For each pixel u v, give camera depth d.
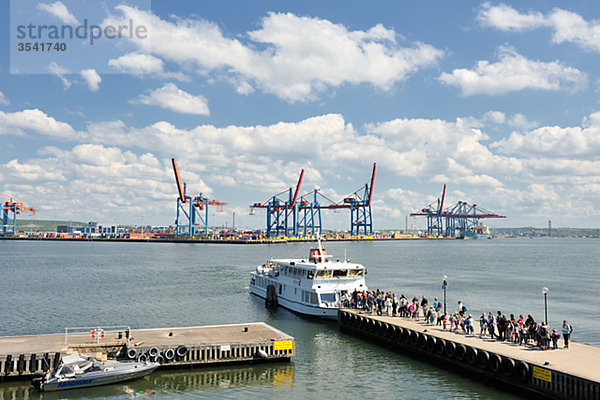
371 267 154.88
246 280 109.81
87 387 35.97
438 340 43.28
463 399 34.38
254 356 42.16
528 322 42.03
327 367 41.97
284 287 70.88
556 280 115.12
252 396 35.28
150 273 126.12
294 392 36.09
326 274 61.91
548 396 32.81
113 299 79.50
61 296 82.62
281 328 57.34
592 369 32.47
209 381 38.06
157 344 40.41
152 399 34.53
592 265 169.75
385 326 49.66
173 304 74.69
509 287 99.94
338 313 58.03
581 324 62.16
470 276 124.56
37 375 36.00
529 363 34.50
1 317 63.97
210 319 62.88
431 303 78.31
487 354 38.00
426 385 37.44
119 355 40.03
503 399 34.31
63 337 42.22
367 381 38.44
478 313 69.75
